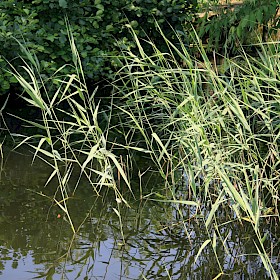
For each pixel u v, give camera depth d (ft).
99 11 20.06
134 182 15.39
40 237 12.51
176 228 13.23
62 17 19.97
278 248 12.54
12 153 16.79
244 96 13.19
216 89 13.73
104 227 13.08
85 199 14.32
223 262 11.96
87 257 11.85
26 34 18.78
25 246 12.15
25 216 13.35
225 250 12.36
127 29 21.54
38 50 19.10
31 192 14.52
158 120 19.63
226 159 14.19
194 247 12.48
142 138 18.39
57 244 12.29
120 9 21.16
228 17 20.59
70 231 12.85
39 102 12.83
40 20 20.06
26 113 20.04
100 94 22.08
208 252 12.31
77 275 11.14
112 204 14.15
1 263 11.42
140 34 21.86
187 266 11.72
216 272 11.56
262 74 13.82
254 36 24.58
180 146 14.30
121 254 12.03
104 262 11.70
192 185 12.06
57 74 19.97
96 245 12.33
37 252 11.94
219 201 11.62
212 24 21.03
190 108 14.34
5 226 12.89
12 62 19.08
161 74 15.29
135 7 21.01
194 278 11.29
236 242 12.76
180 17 21.97
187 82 13.83
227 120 14.44
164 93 16.10
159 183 15.39
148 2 21.21
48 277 11.00
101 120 19.79
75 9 19.90
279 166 15.98
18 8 19.27
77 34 19.60
